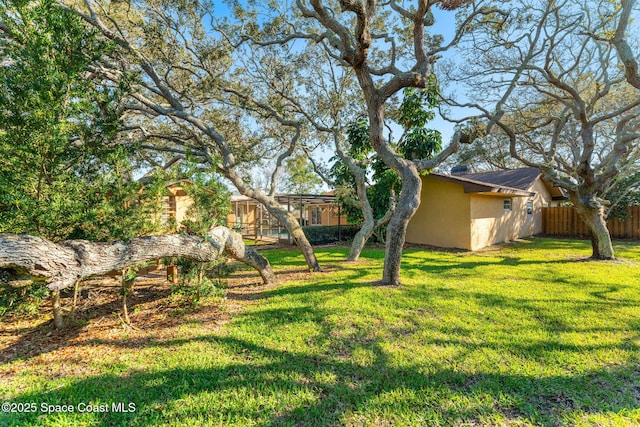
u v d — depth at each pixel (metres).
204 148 7.17
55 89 3.38
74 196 3.57
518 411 2.29
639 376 2.70
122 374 2.91
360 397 2.48
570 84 9.88
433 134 10.88
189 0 7.06
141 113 7.32
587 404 2.34
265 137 11.09
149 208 4.24
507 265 7.88
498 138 14.98
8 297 3.71
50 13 3.53
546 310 4.38
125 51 6.27
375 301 4.93
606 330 3.66
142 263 3.97
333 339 3.58
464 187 10.73
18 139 3.25
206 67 8.09
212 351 3.35
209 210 5.12
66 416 2.29
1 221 3.21
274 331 3.86
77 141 4.11
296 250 12.41
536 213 16.56
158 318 4.53
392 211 9.73
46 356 3.33
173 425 2.19
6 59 4.43
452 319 4.12
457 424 2.17
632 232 13.96
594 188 8.22
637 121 7.82
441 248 11.67
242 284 6.52
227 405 2.40
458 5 5.68
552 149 8.94
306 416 2.28
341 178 13.59
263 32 8.39
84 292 6.00
